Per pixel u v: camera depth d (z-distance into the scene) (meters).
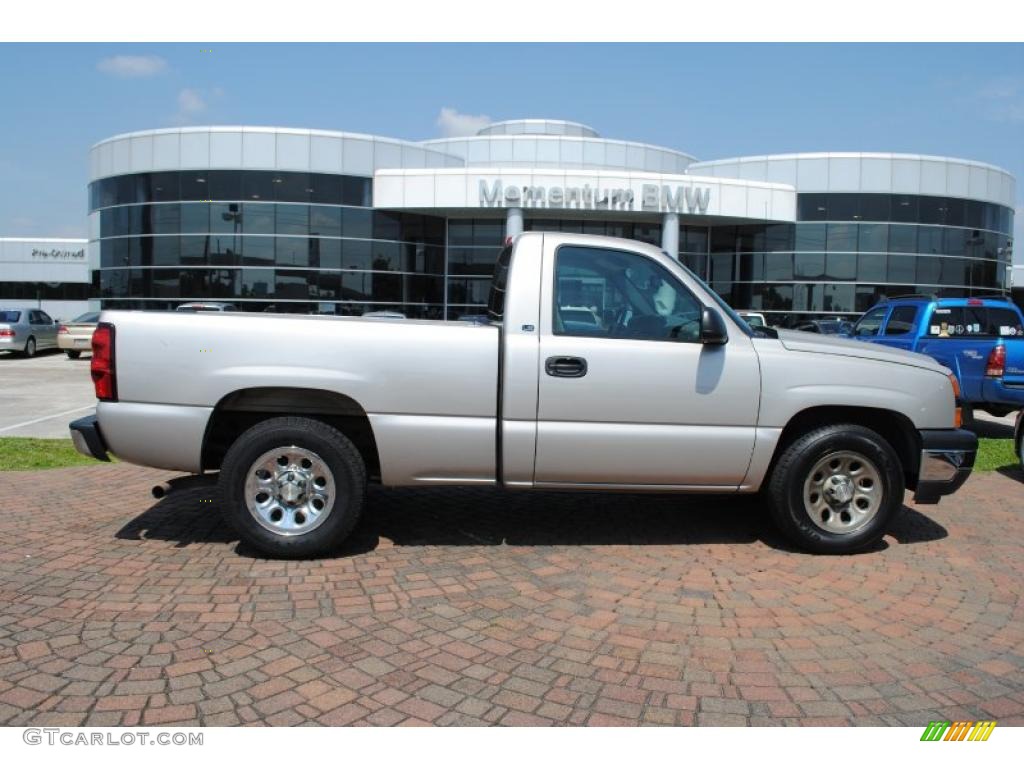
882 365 4.70
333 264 28.11
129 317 4.40
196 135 27.64
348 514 4.50
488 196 27.55
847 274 30.38
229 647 3.41
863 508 4.81
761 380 4.56
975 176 31.23
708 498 6.18
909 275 30.59
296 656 3.34
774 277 30.59
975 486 7.04
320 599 3.98
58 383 16.14
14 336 23.47
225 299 27.84
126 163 28.73
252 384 4.36
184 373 4.36
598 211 28.00
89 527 5.18
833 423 4.85
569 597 4.07
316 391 4.54
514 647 3.47
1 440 8.70
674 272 4.66
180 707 2.92
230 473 4.44
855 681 3.22
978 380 9.82
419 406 4.45
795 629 3.72
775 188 29.52
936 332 10.43
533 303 4.50
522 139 34.91
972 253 31.55
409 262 29.12
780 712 2.97
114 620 3.67
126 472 7.02
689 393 4.51
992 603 4.11
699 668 3.31
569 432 4.46
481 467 4.54
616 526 5.38
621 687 3.13
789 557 4.78
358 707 2.95
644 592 4.16
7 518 5.39
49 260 47.69
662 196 27.98
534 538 5.08
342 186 28.06
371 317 4.77
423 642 3.50
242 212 27.62
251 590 4.08
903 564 4.70
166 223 28.12
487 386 4.45
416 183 27.91
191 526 5.21
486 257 29.91
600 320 4.57
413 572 4.41
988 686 3.21
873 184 30.19
